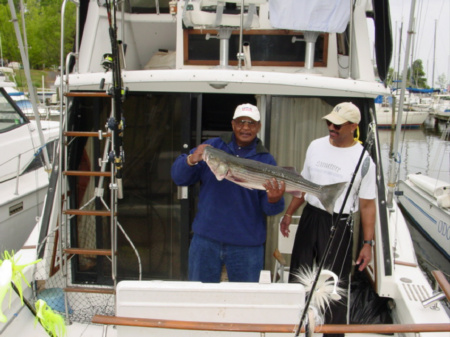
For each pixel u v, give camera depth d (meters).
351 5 3.05
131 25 4.11
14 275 1.01
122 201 3.17
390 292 2.78
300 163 3.18
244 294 2.07
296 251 2.81
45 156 4.25
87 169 3.15
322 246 2.67
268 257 3.33
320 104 3.11
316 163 2.71
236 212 2.64
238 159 2.33
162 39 4.26
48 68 23.67
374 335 2.59
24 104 8.66
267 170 2.34
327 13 3.04
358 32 3.34
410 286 2.77
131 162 3.12
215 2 2.95
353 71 3.40
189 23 3.01
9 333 2.32
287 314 2.08
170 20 4.04
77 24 3.08
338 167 2.63
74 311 2.77
